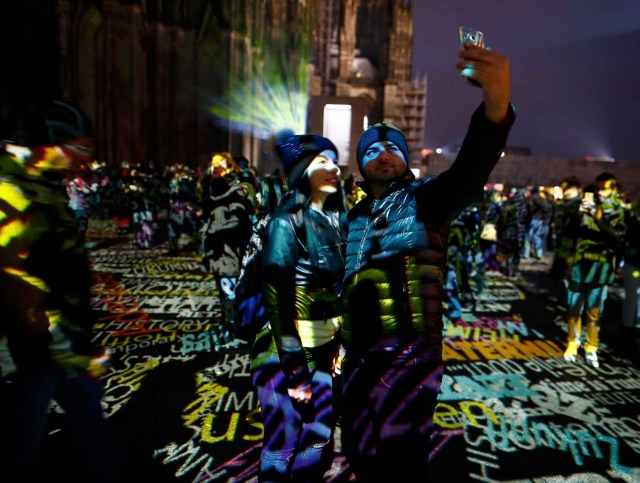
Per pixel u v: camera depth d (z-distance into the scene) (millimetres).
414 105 52062
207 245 5043
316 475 2355
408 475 1892
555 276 7738
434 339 1961
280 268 2146
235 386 4133
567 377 4652
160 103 29141
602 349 5535
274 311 2139
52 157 2092
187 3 30562
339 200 2367
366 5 58156
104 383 4133
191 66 31156
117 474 2301
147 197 11828
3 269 1899
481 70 1510
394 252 1961
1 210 1898
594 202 4914
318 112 33812
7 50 20922
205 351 4945
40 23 22953
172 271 9094
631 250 5320
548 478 2984
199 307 6648
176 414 3621
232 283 5023
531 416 3799
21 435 1973
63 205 2152
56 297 2070
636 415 3873
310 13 47656
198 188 6914
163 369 4469
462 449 3289
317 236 2227
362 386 2021
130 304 6738
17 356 1965
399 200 2021
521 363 5008
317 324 2281
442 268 2016
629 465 3152
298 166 2207
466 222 6688
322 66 53344
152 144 29000
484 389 4301
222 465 3006
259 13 38281
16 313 1936
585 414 3867
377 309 1969
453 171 1787
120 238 13172
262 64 40125
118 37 25094
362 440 2033
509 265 10062
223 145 33438
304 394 2125
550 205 13398
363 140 2174
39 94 2145
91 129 2229
